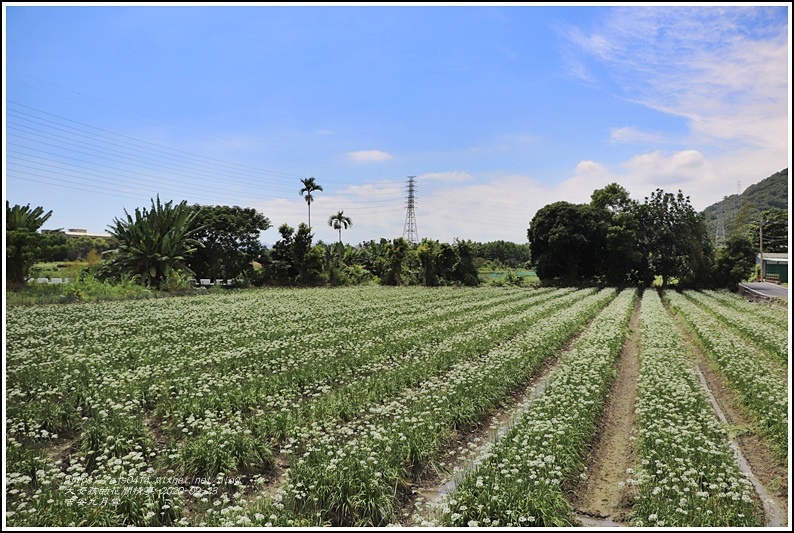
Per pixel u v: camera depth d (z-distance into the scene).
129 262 42.78
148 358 15.30
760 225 52.91
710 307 33.28
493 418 11.23
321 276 57.53
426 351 17.41
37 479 7.97
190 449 8.90
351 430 9.96
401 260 59.53
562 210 59.03
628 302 36.94
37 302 30.23
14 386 12.10
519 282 59.91
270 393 12.30
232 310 28.80
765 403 11.28
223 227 53.97
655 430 10.02
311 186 62.25
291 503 7.52
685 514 6.89
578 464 8.84
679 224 56.84
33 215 35.50
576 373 13.98
